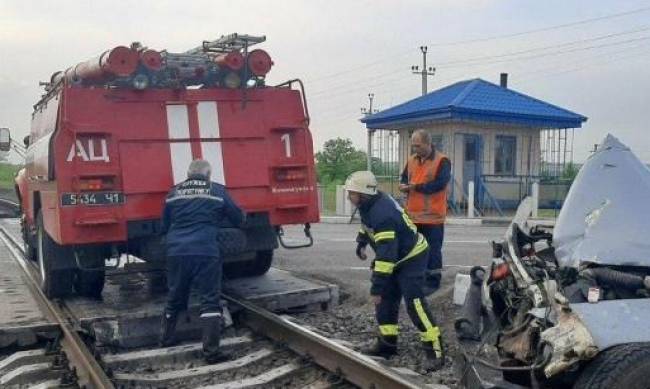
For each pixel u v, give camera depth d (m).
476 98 23.39
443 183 8.35
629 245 4.56
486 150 23.52
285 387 5.87
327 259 12.51
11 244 15.45
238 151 8.18
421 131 8.34
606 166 4.94
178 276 6.73
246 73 8.14
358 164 37.75
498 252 5.10
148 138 7.74
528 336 4.38
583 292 4.37
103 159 7.53
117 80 7.65
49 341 7.11
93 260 8.09
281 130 8.41
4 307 8.20
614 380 3.84
